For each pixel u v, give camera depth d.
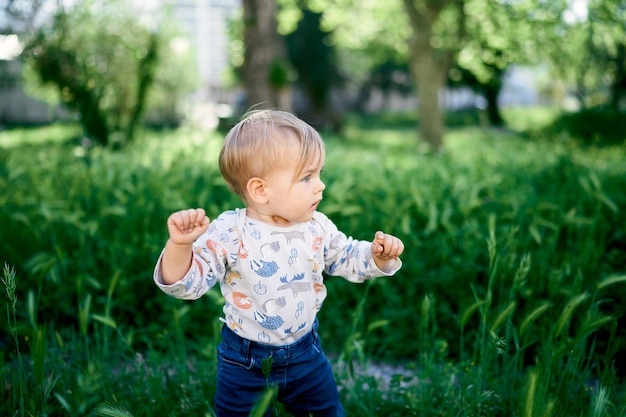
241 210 2.00
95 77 9.86
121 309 3.61
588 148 9.55
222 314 3.37
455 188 5.45
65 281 3.74
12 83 20.88
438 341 2.85
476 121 29.94
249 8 13.73
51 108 9.30
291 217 1.91
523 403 1.98
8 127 19.03
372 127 27.09
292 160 1.85
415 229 4.66
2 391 2.37
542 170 6.35
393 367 3.37
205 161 6.64
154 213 4.65
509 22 14.00
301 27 22.52
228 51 19.30
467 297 3.62
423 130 15.46
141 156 7.25
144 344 3.54
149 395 2.58
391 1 16.45
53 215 4.03
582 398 2.56
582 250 3.68
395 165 7.52
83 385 2.32
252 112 2.04
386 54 20.84
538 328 3.24
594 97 15.54
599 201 4.22
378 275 2.03
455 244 4.14
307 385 2.07
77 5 9.76
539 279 3.55
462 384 2.49
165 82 15.39
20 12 9.39
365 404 2.63
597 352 3.30
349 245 2.06
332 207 4.14
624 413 2.13
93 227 3.83
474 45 15.80
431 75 15.27
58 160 6.74
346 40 19.56
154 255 3.88
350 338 2.56
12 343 3.29
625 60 12.13
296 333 1.98
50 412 2.43
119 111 10.59
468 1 14.16
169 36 11.18
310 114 23.27
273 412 2.33
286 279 1.94
